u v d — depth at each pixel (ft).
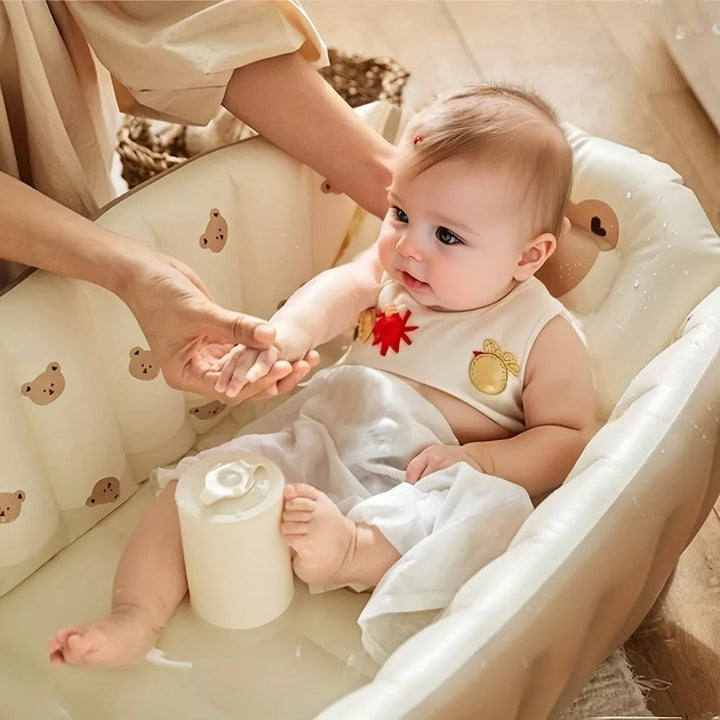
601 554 2.75
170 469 3.57
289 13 3.80
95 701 3.17
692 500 3.04
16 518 3.34
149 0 3.63
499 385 3.65
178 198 3.73
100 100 4.13
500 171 3.39
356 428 3.58
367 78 5.46
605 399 3.79
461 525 3.25
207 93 3.76
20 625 3.39
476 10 7.36
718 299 3.48
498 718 2.53
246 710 3.15
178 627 3.34
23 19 3.34
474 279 3.52
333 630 3.35
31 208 3.28
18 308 3.26
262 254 4.05
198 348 3.32
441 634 2.58
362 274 3.87
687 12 6.26
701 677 3.72
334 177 4.02
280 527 3.18
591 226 4.03
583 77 6.75
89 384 3.46
